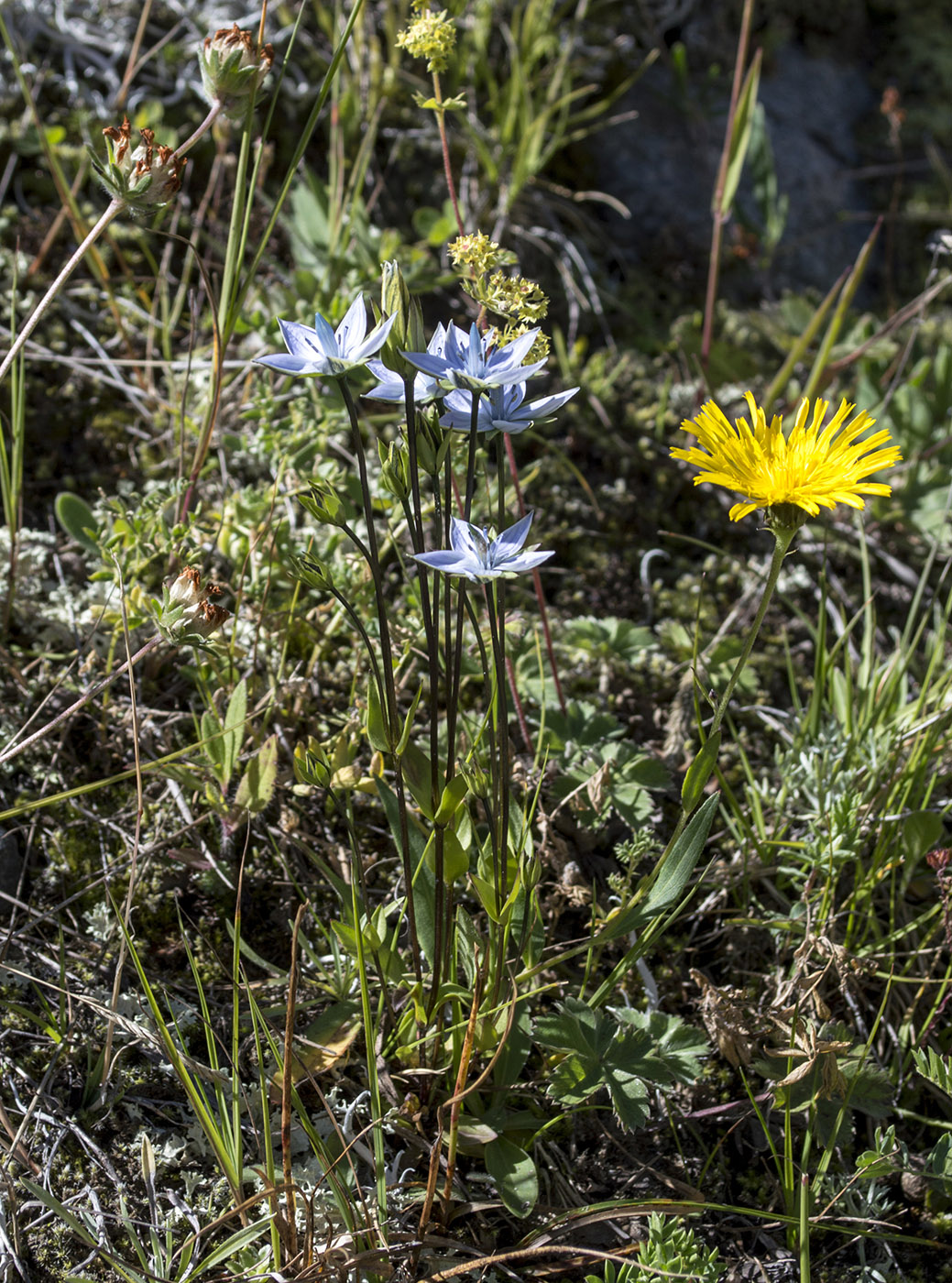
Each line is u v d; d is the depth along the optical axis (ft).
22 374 1.26
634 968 1.21
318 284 1.63
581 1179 1.08
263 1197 0.89
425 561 0.81
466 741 1.19
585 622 1.46
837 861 1.22
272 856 1.23
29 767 1.25
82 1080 1.07
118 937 1.15
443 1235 1.01
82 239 1.58
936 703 1.37
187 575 0.93
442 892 0.97
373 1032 0.96
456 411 0.87
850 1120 1.11
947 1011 1.23
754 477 0.85
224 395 1.58
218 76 1.02
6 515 1.32
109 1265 0.97
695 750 1.42
